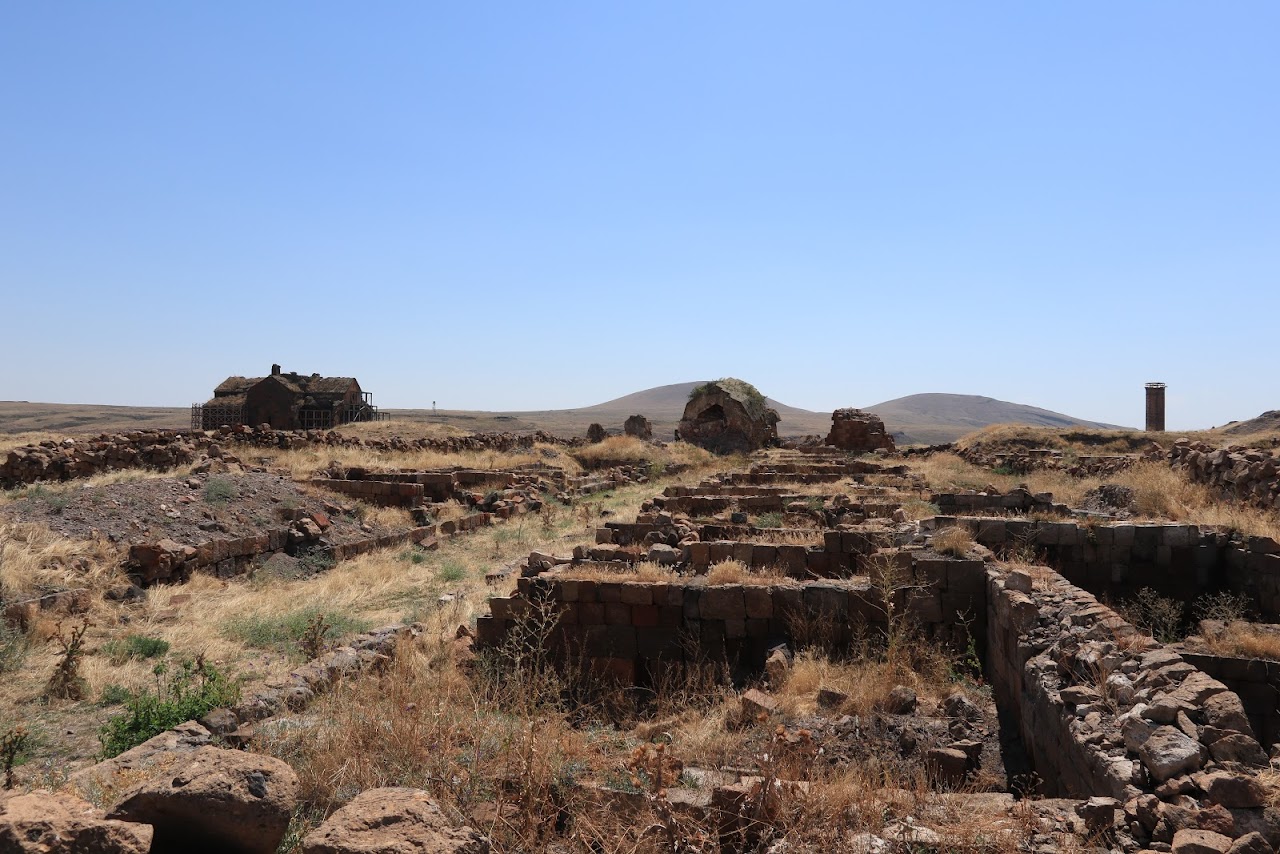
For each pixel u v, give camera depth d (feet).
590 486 96.78
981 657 34.32
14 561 39.58
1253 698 28.91
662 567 39.14
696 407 155.12
